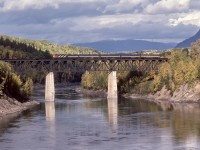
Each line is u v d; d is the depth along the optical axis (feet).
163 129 451.53
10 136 417.69
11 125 487.20
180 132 431.43
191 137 405.59
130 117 553.23
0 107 618.85
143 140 395.96
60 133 433.89
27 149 363.15
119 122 508.12
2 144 382.22
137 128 461.37
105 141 392.88
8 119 540.93
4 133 435.12
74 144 380.78
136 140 396.16
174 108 655.35
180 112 594.24
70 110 647.97
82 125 486.79
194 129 445.78
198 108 643.86
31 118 549.54
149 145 374.43
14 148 366.84
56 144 381.19
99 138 407.23
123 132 438.81
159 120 517.55
